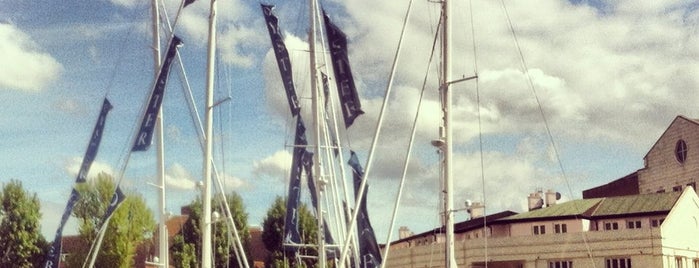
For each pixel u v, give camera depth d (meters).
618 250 70.62
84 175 37.91
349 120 36.31
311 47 38.59
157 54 38.47
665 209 72.12
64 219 38.19
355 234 38.38
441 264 79.00
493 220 78.75
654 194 75.81
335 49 36.34
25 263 76.25
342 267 35.09
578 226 74.50
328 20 36.31
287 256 75.69
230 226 39.00
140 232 75.44
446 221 31.80
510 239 74.75
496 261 75.00
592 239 71.69
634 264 69.94
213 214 35.56
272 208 83.06
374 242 36.19
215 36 36.06
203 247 34.97
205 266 34.91
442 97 32.44
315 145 38.22
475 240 76.56
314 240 73.38
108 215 37.66
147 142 36.59
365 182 35.03
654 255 69.19
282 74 39.38
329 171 40.59
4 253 75.88
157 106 36.56
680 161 87.31
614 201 76.50
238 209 81.88
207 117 35.62
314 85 38.50
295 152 39.44
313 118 38.34
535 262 73.31
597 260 71.19
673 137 88.25
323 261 37.69
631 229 70.44
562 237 72.62
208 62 35.88
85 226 73.75
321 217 37.84
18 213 76.50
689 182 85.94
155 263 37.78
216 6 36.22
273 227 82.44
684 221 72.56
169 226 86.38
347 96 36.28
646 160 91.56
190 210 82.12
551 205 80.38
